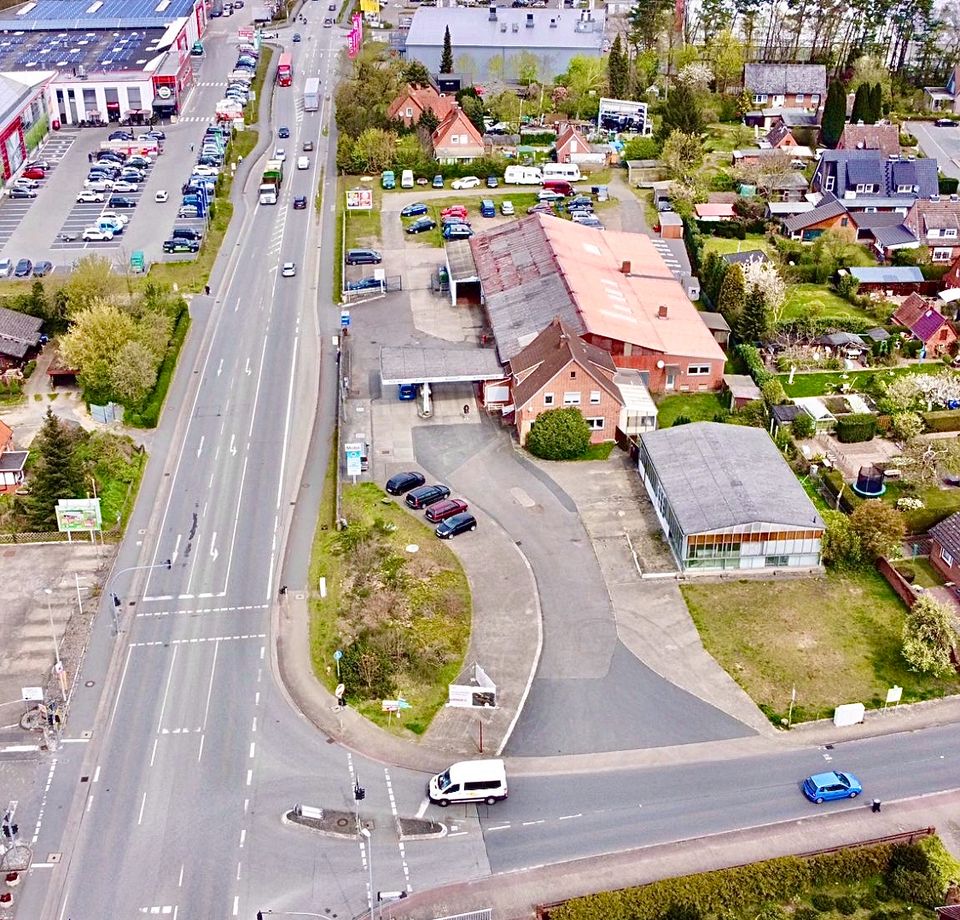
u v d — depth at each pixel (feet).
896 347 473.26
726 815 273.54
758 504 349.20
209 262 548.31
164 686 307.99
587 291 463.83
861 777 284.00
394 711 298.97
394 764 286.05
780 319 498.28
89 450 393.70
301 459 403.95
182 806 273.33
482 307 507.30
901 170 615.57
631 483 389.19
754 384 441.68
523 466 398.62
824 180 618.44
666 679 312.09
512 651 319.88
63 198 618.03
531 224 520.01
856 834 268.41
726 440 381.40
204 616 332.60
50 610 333.01
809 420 415.85
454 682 309.63
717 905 247.09
